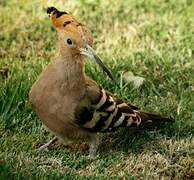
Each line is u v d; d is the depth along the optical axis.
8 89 11.63
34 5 15.40
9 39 14.20
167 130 11.51
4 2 15.46
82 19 15.07
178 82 12.87
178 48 14.00
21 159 10.34
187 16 15.20
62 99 9.95
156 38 14.40
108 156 10.75
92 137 10.57
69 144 11.01
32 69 12.62
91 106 10.16
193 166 10.66
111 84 12.45
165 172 10.53
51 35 14.40
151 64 13.34
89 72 12.55
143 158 10.70
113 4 15.55
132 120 10.68
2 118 11.34
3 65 13.05
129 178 10.18
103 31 14.64
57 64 9.96
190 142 11.23
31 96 10.20
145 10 15.46
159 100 12.34
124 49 13.86
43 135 11.18
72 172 10.18
